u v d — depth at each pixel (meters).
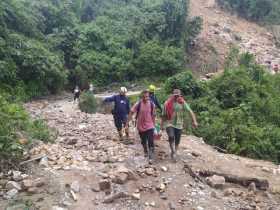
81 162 8.34
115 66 41.31
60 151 8.98
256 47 48.25
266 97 21.30
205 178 8.55
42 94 32.84
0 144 7.75
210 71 43.19
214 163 9.77
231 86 21.34
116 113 10.67
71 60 43.03
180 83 21.94
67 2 52.12
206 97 20.89
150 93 10.05
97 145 9.91
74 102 28.41
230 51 44.22
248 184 8.59
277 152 14.36
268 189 8.62
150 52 41.53
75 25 47.00
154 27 46.28
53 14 46.75
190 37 46.38
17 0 42.22
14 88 29.14
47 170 7.70
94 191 7.14
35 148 8.80
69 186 7.14
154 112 9.14
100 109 22.62
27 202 6.51
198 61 44.78
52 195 6.83
